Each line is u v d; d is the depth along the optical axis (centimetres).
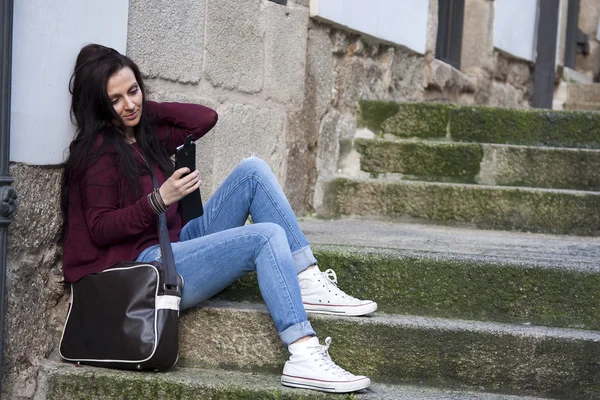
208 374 332
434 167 566
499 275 362
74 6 324
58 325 344
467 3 830
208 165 433
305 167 547
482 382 331
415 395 315
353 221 536
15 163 303
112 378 318
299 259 344
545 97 782
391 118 613
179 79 402
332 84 580
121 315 313
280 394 308
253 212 348
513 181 552
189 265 326
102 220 312
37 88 309
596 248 442
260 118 485
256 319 340
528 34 933
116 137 322
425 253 374
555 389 327
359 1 589
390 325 334
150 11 376
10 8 283
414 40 696
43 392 325
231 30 448
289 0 513
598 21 1130
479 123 597
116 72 318
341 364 338
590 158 538
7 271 307
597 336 331
